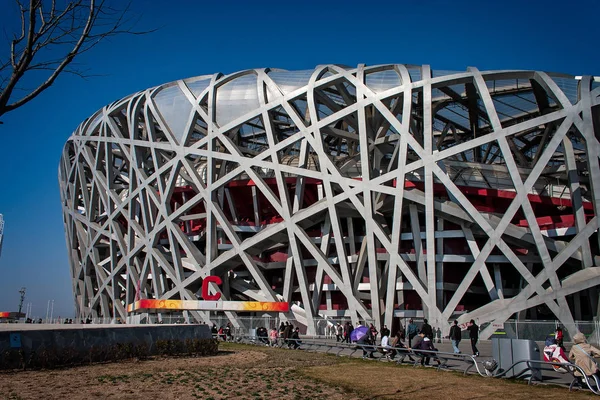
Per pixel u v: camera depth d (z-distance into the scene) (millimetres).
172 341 19281
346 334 27031
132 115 44844
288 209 37562
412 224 35750
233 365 16156
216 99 41250
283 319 37438
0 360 14344
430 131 33219
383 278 39281
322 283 38469
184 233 44812
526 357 13359
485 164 40781
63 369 14844
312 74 38406
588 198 38750
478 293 39812
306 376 13578
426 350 16172
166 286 44844
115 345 17344
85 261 52156
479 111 39906
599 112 31828
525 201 31000
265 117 38688
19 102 5793
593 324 27250
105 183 48031
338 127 43344
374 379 13125
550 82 32281
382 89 35594
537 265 39531
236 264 41188
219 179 40062
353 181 35188
